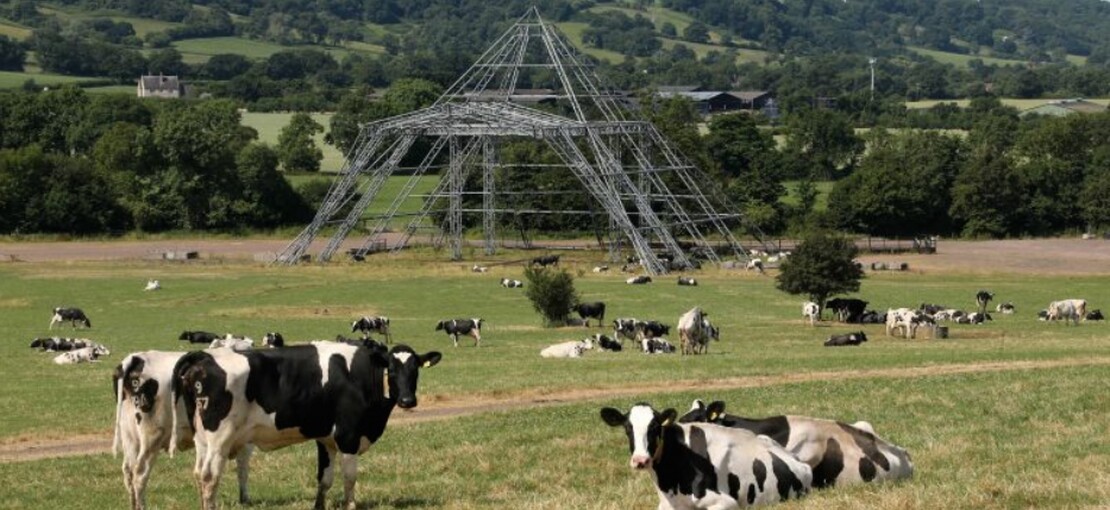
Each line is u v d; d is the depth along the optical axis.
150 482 29.52
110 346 69.44
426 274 117.94
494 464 30.50
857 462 24.11
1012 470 26.27
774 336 74.81
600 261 131.00
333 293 101.88
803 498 22.70
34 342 68.44
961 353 58.78
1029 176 169.75
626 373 51.56
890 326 75.12
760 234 149.00
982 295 91.12
